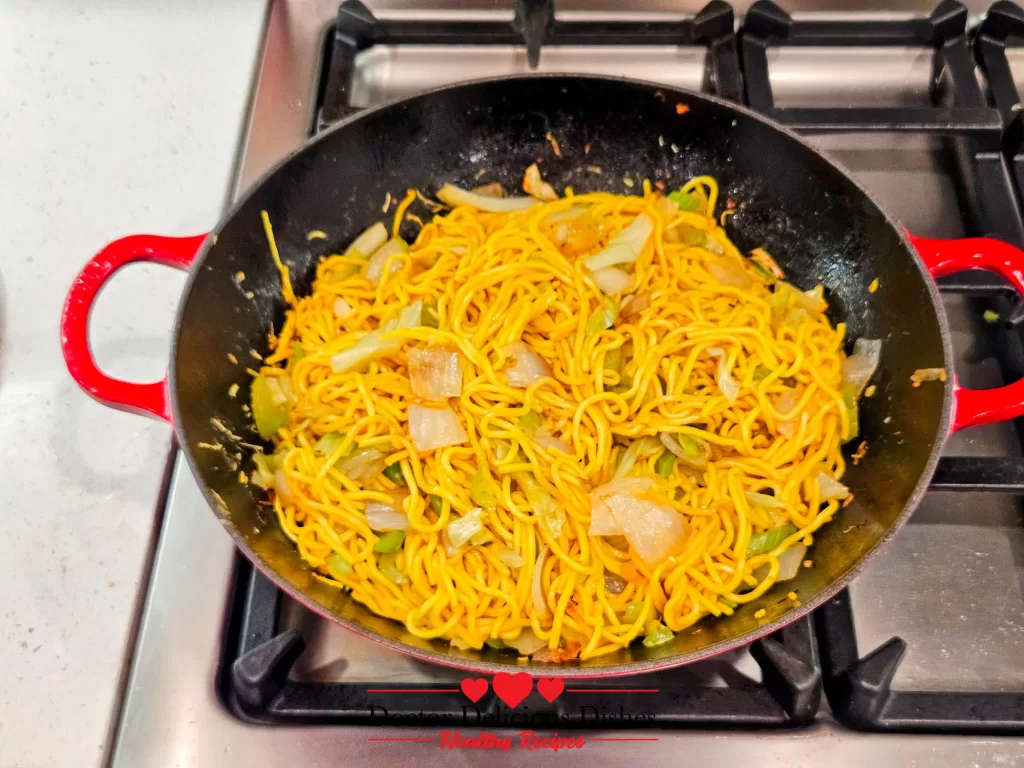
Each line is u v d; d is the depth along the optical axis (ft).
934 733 1.00
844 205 1.23
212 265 1.13
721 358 1.29
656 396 1.28
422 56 1.54
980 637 1.10
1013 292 1.21
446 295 1.33
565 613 1.16
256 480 1.21
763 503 1.21
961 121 1.32
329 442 1.24
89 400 1.25
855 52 1.51
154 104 1.51
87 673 1.05
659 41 1.50
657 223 1.36
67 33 1.58
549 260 1.34
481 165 1.41
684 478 1.24
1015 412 1.00
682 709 1.01
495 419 1.24
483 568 1.20
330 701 1.02
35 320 1.32
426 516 1.23
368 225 1.40
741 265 1.37
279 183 1.21
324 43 1.55
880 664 0.99
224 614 1.08
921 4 1.53
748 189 1.35
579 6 1.56
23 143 1.47
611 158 1.40
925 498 1.19
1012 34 1.45
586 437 1.24
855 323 1.28
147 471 1.19
